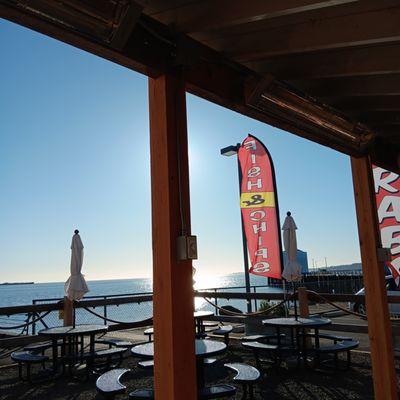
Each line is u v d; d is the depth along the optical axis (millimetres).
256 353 5402
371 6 2232
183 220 2061
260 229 7094
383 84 2996
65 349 6004
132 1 1726
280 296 7188
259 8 2059
